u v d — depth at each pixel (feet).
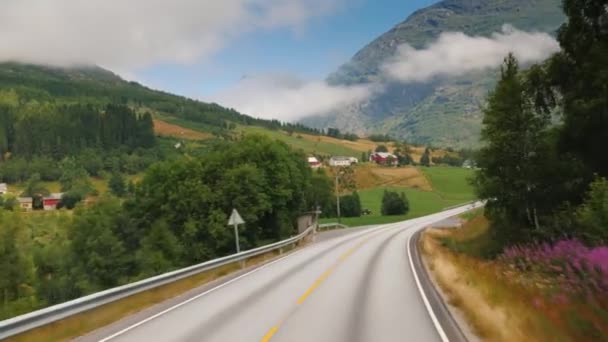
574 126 86.48
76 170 648.38
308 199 261.65
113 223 199.52
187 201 173.27
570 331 26.25
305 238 144.05
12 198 486.79
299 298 43.88
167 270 164.66
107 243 188.03
